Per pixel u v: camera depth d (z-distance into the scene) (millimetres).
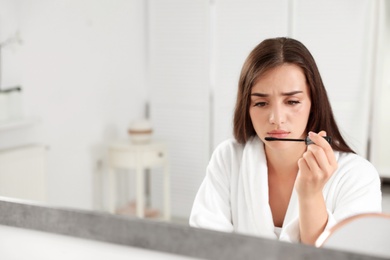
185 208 3250
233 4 2988
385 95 2680
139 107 3232
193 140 3182
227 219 969
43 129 2527
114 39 2965
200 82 3119
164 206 2990
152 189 3346
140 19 3180
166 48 3195
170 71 3203
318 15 2781
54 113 2590
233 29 3006
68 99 2674
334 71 2773
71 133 2703
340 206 852
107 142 2959
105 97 2928
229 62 3035
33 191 2389
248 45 2975
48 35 2533
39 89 2498
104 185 2965
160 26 3195
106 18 2891
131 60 3123
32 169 2381
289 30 2859
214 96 3096
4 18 2332
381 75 2674
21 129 2422
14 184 2307
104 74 2908
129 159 2824
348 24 2723
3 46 2330
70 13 2646
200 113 3141
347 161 895
